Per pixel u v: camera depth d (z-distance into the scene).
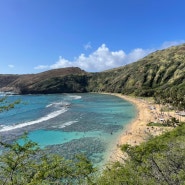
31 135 74.44
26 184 13.93
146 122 97.56
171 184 20.25
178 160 22.03
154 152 23.84
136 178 20.91
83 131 81.31
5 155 14.88
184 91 163.88
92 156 57.31
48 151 59.59
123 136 75.81
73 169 18.14
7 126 85.38
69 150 61.12
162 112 122.62
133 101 176.25
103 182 21.16
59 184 16.48
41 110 127.06
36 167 15.40
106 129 84.94
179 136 39.47
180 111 121.75
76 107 142.12
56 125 89.25
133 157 24.02
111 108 139.38
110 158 55.84
